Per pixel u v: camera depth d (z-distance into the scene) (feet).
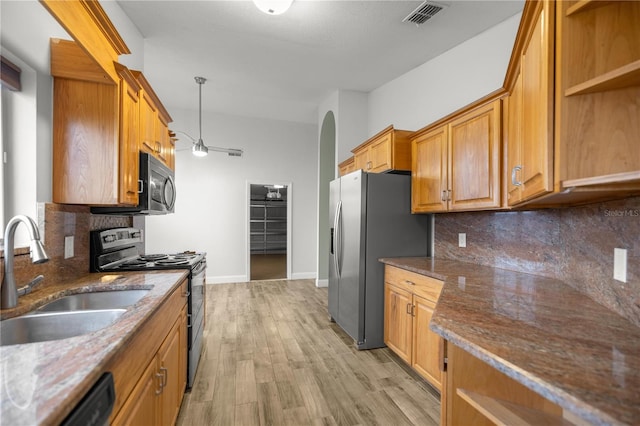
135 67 8.66
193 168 17.16
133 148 6.19
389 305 8.82
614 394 2.07
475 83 8.73
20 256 4.46
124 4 7.63
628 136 3.18
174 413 5.39
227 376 7.45
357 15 8.04
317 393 6.76
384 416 5.99
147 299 4.33
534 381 2.28
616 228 3.94
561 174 3.21
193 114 17.10
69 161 5.44
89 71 5.30
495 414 3.35
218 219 17.57
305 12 7.97
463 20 8.04
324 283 16.93
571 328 3.34
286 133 18.89
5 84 4.60
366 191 9.14
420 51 9.79
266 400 6.48
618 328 3.35
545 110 3.35
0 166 4.70
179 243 16.97
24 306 3.99
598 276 4.39
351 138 13.69
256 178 18.28
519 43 4.43
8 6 4.39
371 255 9.14
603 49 3.23
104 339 2.89
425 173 8.76
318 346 9.25
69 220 5.78
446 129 7.91
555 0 3.28
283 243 32.12
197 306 7.73
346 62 10.76
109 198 5.59
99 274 6.35
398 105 11.97
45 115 5.18
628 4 3.22
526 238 6.79
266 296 14.87
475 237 8.15
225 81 12.73
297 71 11.62
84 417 2.13
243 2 7.61
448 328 3.33
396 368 7.95
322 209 16.84
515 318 3.68
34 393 2.00
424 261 8.60
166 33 8.98
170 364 5.09
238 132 17.94
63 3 3.76
